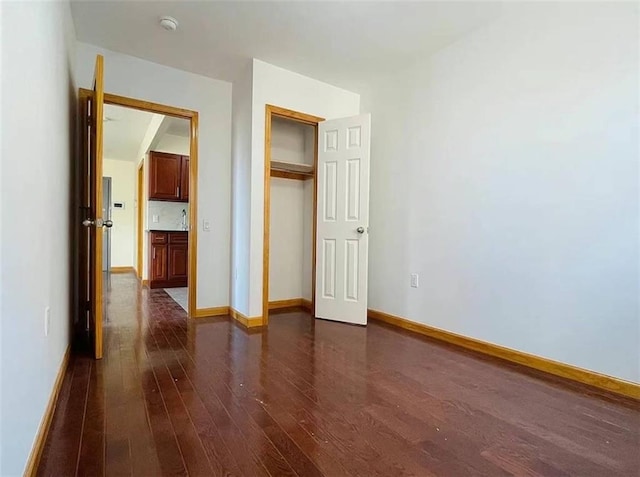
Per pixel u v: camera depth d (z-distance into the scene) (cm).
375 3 238
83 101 289
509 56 253
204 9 246
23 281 119
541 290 237
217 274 370
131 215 736
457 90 288
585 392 202
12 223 107
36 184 140
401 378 217
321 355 255
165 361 237
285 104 341
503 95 257
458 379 217
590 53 213
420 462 137
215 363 235
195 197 355
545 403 188
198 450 141
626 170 200
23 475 115
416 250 323
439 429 160
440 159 302
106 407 173
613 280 205
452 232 292
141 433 152
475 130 275
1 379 94
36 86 139
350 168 352
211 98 361
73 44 268
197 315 359
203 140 358
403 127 337
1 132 96
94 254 244
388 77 352
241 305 343
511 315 252
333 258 360
